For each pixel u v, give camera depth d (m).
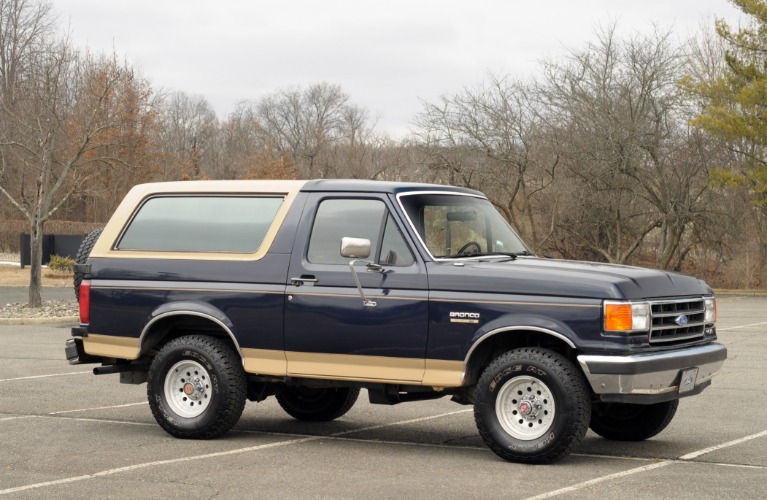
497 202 40.78
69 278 41.59
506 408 8.04
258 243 9.08
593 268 8.28
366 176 64.25
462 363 8.14
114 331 9.52
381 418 10.65
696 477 7.47
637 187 40.09
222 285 9.08
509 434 8.01
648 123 39.53
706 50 48.16
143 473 7.69
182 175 71.69
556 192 41.59
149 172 64.00
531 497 6.81
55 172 42.88
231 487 7.19
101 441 9.10
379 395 8.72
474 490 7.05
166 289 9.29
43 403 11.60
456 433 9.66
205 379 9.11
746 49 41.28
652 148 39.28
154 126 62.16
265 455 8.44
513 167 40.72
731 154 41.34
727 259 42.50
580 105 40.12
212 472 7.72
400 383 8.44
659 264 41.75
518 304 7.96
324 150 77.19
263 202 9.23
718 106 39.50
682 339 8.34
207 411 9.03
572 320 7.77
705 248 42.41
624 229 42.00
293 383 8.95
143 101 60.78
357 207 8.80
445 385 8.25
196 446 8.86
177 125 101.31
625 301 7.69
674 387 8.01
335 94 97.31
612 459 8.23
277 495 6.93
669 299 8.18
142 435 9.42
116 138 55.00
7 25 63.41
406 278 8.38
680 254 43.84
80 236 46.97
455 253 8.61
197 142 102.06
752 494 6.88
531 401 7.92
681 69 42.06
